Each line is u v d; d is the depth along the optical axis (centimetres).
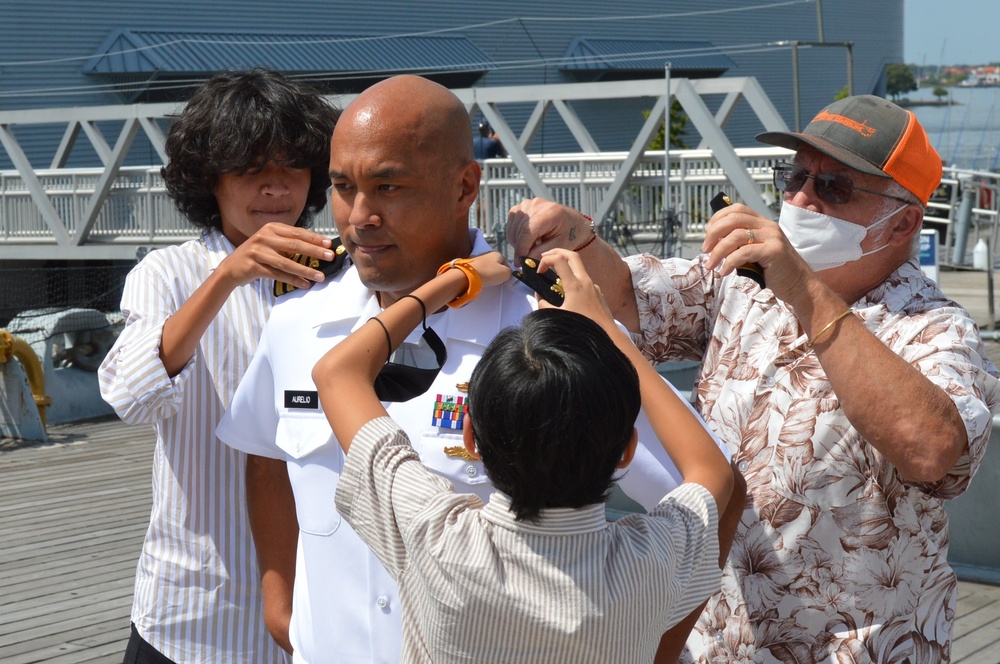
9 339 844
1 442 849
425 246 174
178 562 222
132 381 206
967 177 1730
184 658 222
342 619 181
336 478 182
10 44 2283
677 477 170
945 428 178
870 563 193
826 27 3962
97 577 538
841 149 201
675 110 2508
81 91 2327
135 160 2433
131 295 226
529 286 175
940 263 1734
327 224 1267
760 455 201
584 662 136
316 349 187
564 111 1246
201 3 2544
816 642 195
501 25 3005
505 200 1260
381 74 2641
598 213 1169
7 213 1617
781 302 207
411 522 143
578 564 136
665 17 3409
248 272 197
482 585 136
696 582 147
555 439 132
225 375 223
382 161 167
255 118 217
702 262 226
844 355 181
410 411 176
